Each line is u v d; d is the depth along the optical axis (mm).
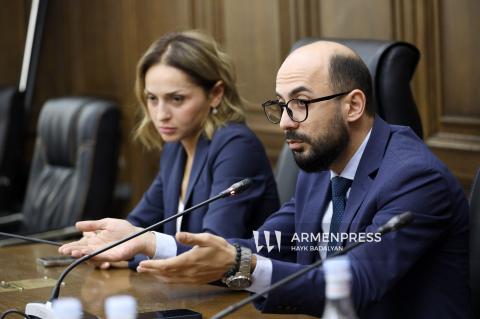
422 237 4719
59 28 14250
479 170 5453
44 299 5438
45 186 10516
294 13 10250
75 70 14016
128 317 3004
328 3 9875
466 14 8609
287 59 5051
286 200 7031
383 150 5023
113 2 13062
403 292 4918
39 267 6465
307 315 4879
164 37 6652
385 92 6387
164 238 5281
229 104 6727
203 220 6445
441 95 8875
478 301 5289
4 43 14672
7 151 11812
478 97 8578
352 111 5000
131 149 13031
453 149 8781
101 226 5406
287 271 4527
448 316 4863
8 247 7469
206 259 4461
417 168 4816
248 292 5434
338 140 4988
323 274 4551
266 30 10664
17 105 11891
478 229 5324
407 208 4738
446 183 4852
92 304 5250
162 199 7270
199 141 6695
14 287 5801
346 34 9688
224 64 6664
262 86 10812
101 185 10133
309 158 5008
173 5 11938
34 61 14500
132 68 12812
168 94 6523
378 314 4867
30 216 10555
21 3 14609
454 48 8742
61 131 10414
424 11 8906
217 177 6492
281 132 10609
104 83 13445
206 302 5234
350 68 4984
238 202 6375
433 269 4895
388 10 9227
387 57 6445
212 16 11367
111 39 13180
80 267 6414
